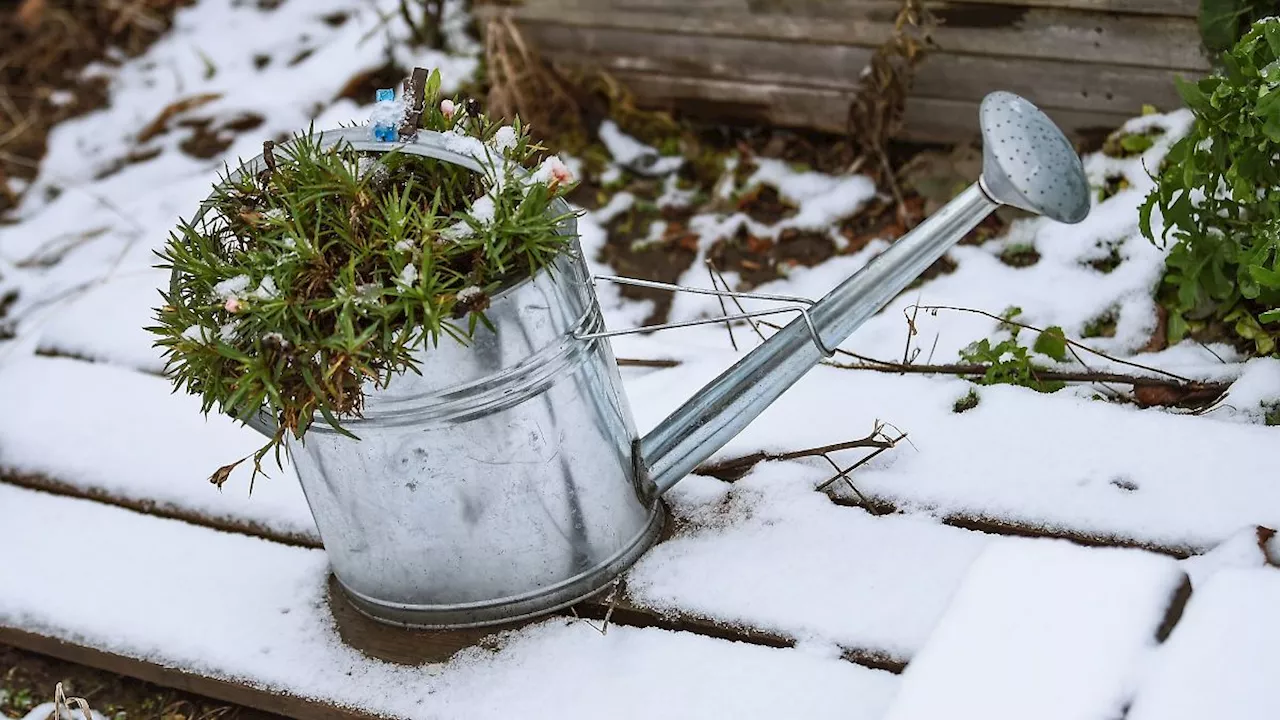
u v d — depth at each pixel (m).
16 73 2.67
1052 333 1.85
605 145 2.24
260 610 1.78
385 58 2.38
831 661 1.67
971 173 2.09
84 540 1.87
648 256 2.11
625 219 2.16
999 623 1.57
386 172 1.67
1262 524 1.68
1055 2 2.01
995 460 1.76
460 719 1.67
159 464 1.92
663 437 1.71
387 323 1.58
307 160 1.64
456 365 1.61
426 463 1.65
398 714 1.68
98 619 1.80
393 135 1.64
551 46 2.27
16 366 2.06
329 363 1.59
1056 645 1.55
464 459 1.64
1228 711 1.49
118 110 2.51
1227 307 1.84
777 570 1.72
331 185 1.63
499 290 1.60
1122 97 2.03
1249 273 1.78
